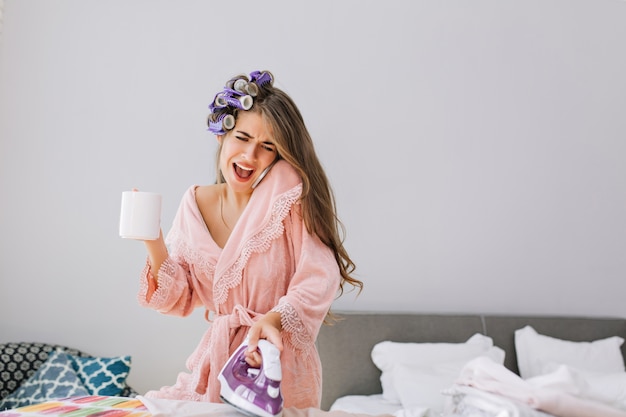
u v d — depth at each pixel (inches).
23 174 121.6
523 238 150.1
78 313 121.6
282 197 53.8
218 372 52.1
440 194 144.2
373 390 128.0
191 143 129.0
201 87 130.6
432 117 145.0
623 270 157.9
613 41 161.9
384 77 142.2
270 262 53.9
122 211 52.6
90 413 40.8
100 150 125.0
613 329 149.2
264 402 39.9
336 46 139.5
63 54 125.1
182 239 58.4
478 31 150.7
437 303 141.9
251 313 53.0
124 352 122.5
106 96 126.1
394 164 141.3
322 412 44.3
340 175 137.3
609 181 158.7
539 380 92.1
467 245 145.3
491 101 150.0
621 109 161.2
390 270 139.3
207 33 132.0
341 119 138.3
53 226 122.0
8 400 105.3
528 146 152.2
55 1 125.8
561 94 156.2
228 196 58.9
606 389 106.6
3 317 118.6
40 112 123.2
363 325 130.5
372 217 138.9
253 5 135.1
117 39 127.7
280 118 54.3
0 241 119.6
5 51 122.5
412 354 126.4
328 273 52.1
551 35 156.8
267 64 134.7
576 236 154.7
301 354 51.2
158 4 130.3
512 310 147.7
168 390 55.4
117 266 123.9
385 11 144.0
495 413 83.0
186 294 57.7
